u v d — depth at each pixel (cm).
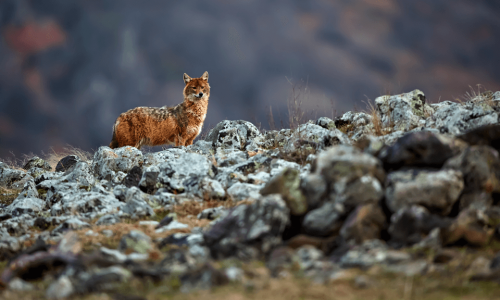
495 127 2042
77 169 3303
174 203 2541
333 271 1475
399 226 1681
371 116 3662
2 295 1502
